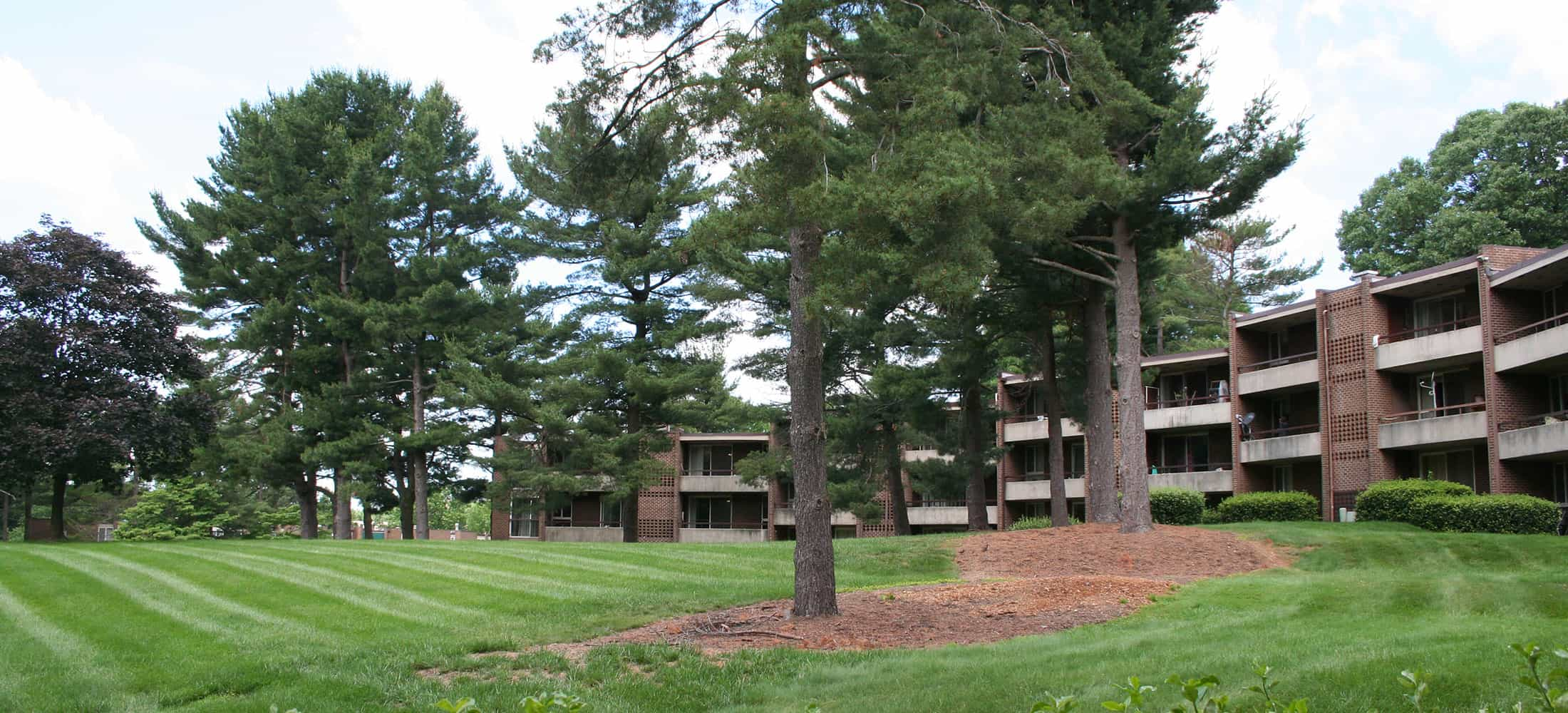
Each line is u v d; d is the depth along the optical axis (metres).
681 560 21.03
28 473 29.39
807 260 14.13
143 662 11.41
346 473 37.75
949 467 32.28
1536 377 28.58
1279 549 20.92
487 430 40.34
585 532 52.84
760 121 12.38
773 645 12.12
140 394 30.86
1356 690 7.62
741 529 53.59
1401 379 32.53
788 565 20.52
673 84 14.81
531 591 16.78
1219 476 39.50
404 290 37.50
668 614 14.37
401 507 42.16
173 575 18.72
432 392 40.94
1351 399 33.09
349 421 37.62
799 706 9.15
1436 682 7.63
